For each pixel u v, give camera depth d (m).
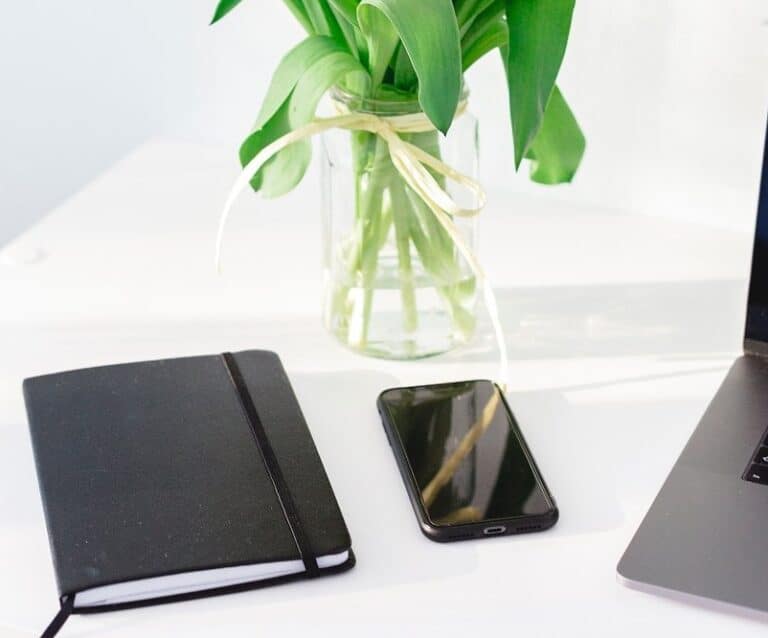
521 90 0.78
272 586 0.69
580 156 0.95
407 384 0.87
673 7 1.03
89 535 0.69
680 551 0.70
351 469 0.79
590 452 0.80
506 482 0.76
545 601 0.68
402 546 0.72
